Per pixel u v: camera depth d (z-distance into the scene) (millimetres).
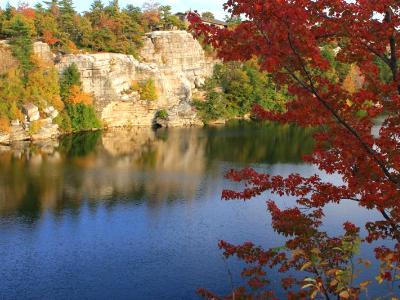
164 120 99812
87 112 90250
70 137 81312
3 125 73188
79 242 31062
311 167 54156
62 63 89438
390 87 9672
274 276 24672
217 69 117438
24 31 81688
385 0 9094
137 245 30609
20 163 56250
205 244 30703
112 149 68625
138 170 53375
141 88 99750
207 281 25516
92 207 38656
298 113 10203
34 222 34875
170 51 111875
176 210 37875
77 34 101562
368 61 10336
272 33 8461
